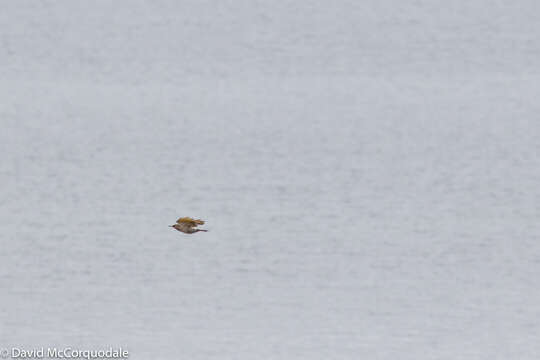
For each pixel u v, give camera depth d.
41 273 107.06
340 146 175.12
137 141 178.00
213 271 109.19
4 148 170.88
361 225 127.25
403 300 99.50
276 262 112.38
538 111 198.38
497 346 87.38
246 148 173.62
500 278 106.19
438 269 109.56
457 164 160.50
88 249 115.94
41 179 150.38
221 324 92.88
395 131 185.62
